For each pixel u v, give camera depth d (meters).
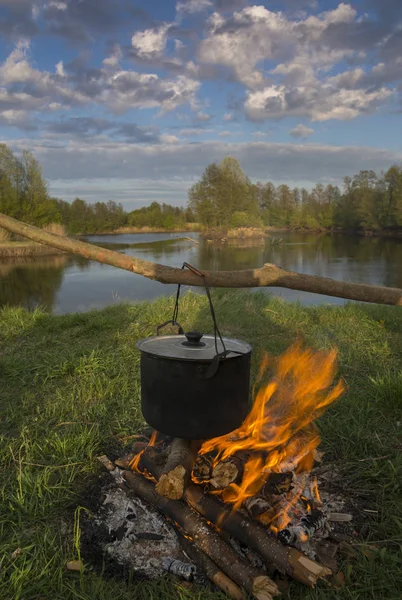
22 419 3.25
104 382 3.92
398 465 2.48
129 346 5.01
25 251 26.06
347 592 1.67
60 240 2.05
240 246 26.48
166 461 2.22
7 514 2.15
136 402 3.48
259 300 7.64
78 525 2.01
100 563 1.87
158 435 2.70
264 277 1.93
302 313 6.55
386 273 15.92
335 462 2.58
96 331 5.82
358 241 34.97
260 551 1.79
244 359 1.88
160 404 1.84
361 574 1.77
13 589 1.71
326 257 21.39
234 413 1.86
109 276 16.89
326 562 1.83
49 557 1.86
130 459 2.48
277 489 2.07
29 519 2.12
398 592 1.67
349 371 4.12
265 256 21.31
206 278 1.93
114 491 2.31
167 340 2.10
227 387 1.81
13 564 1.80
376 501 2.23
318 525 1.93
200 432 1.81
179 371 1.77
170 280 1.99
